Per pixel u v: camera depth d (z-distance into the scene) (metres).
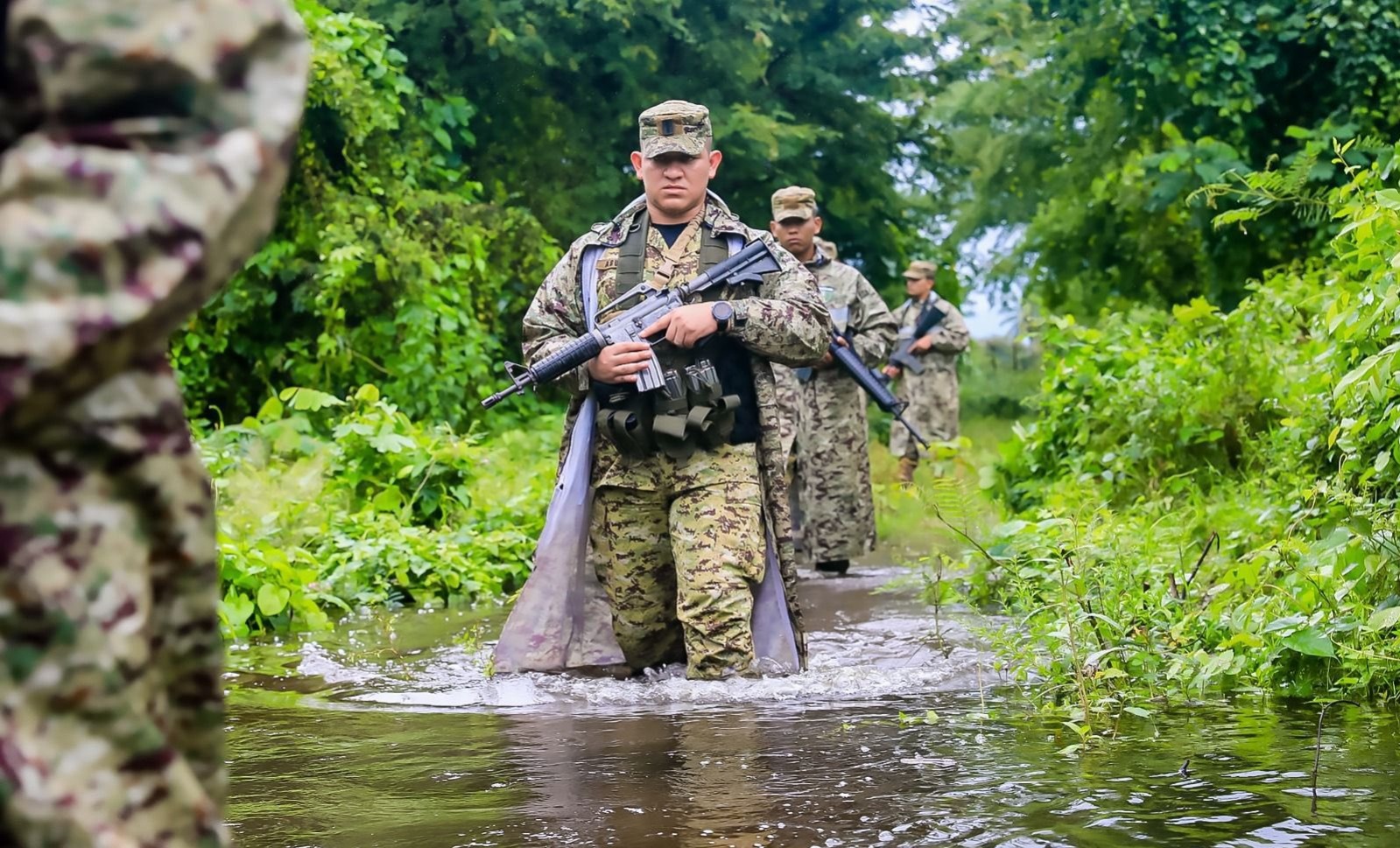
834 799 2.97
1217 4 16.17
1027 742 3.51
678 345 4.75
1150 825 2.69
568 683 4.82
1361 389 4.72
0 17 1.18
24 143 1.13
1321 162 14.66
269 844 2.78
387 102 13.98
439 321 13.48
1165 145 17.22
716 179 18.92
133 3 1.16
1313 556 4.32
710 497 4.83
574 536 5.06
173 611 1.21
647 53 16.77
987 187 21.55
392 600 7.98
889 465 15.12
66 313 1.09
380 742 3.84
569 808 2.98
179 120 1.16
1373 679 3.99
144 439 1.16
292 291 13.38
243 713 4.40
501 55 16.58
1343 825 2.66
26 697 1.12
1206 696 4.10
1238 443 8.59
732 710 4.20
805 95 20.05
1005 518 8.81
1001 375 26.44
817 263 8.64
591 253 5.05
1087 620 4.31
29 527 1.12
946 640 5.63
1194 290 18.02
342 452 10.02
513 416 14.55
